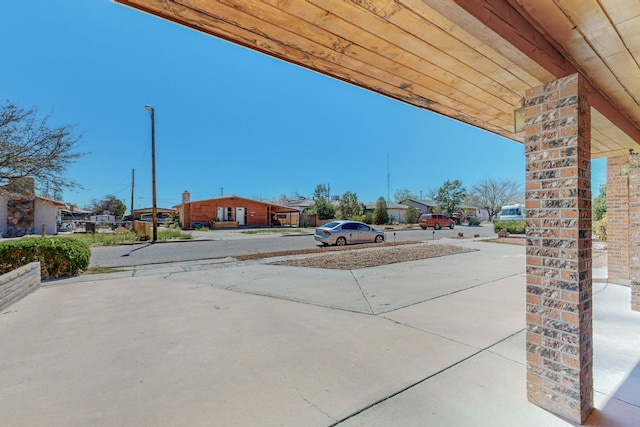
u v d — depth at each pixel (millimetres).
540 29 1792
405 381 2430
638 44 1894
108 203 44094
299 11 1541
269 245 14305
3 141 8391
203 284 6262
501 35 1580
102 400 2182
